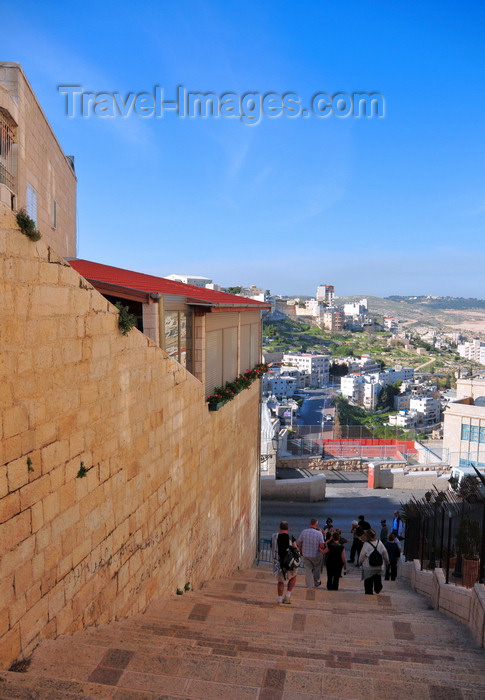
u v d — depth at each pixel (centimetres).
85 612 573
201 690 431
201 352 1127
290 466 3388
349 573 1565
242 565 1609
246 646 571
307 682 457
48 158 1349
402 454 3678
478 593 695
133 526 707
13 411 441
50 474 500
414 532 1424
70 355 535
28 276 459
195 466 1025
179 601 818
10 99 948
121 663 469
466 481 1004
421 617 849
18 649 451
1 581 427
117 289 844
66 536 530
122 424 667
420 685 462
